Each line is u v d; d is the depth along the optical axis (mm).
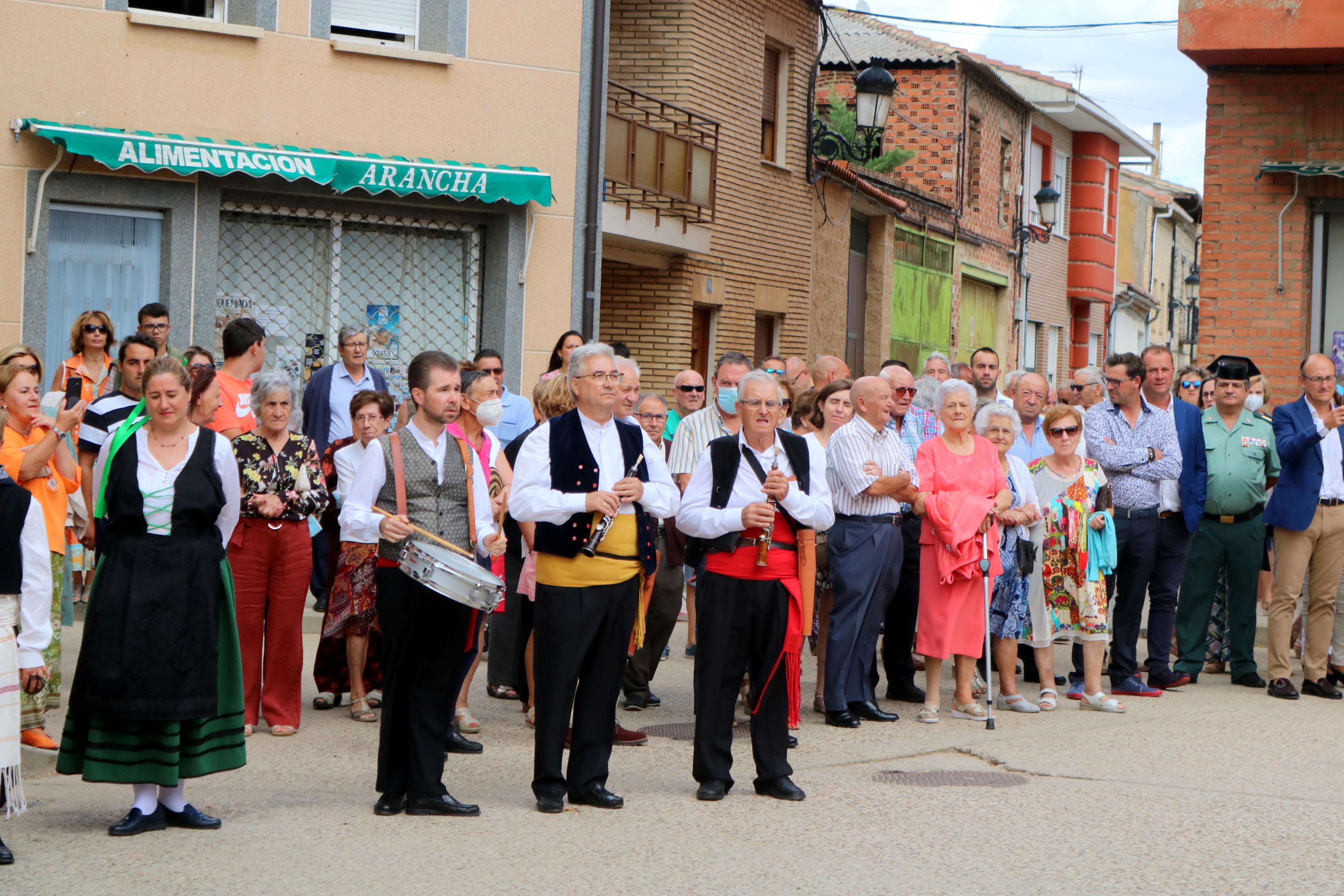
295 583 8359
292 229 14211
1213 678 11406
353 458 8984
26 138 12805
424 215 14688
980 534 9250
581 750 6930
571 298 15266
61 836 6227
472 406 8531
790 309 21047
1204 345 14734
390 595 6582
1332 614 10500
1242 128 14531
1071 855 6207
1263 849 6379
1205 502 10859
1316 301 14508
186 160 13094
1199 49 14008
